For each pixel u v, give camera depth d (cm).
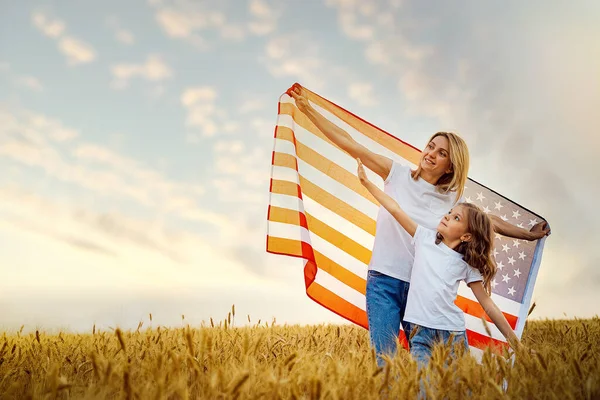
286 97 504
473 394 220
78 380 263
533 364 242
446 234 382
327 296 466
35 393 221
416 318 363
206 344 255
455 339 356
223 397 204
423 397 226
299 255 468
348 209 484
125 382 200
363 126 490
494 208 466
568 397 206
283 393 224
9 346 338
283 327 512
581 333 420
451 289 368
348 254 476
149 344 318
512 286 455
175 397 209
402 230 420
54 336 409
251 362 250
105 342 335
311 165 494
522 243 462
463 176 432
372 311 409
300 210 477
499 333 439
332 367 222
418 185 440
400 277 412
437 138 439
